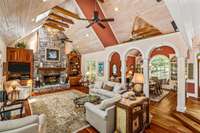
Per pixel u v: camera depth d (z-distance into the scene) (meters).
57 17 6.04
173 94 6.84
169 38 4.51
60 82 8.90
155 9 4.66
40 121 2.03
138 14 5.16
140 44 5.46
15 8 1.87
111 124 2.76
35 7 2.09
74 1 5.18
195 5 1.58
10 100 3.98
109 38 7.00
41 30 7.82
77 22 6.57
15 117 3.66
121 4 5.11
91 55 9.17
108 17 5.97
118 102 2.73
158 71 9.24
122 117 2.59
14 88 4.61
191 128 3.14
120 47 6.48
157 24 5.30
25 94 5.08
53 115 3.86
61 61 8.85
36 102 5.18
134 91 3.65
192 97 6.11
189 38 3.48
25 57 6.94
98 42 7.34
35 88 7.19
